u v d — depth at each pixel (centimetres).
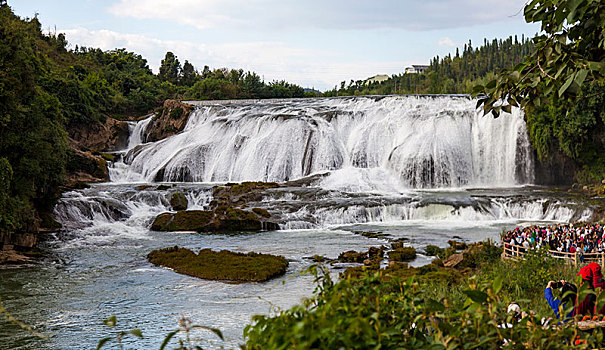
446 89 15888
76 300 2383
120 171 6650
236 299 2377
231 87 11838
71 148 6116
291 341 410
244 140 6569
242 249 3481
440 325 505
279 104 7600
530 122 5875
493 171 6091
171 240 3838
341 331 426
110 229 4181
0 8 4738
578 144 5556
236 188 5122
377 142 6334
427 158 5862
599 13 750
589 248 2498
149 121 8025
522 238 2755
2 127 3841
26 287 2600
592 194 5025
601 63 716
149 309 2247
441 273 2580
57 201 4403
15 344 1859
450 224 4262
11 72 3872
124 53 15025
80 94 7488
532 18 834
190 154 6538
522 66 838
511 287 1956
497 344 518
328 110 6938
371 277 537
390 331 452
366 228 4162
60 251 3456
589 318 688
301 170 6234
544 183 6041
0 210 3266
